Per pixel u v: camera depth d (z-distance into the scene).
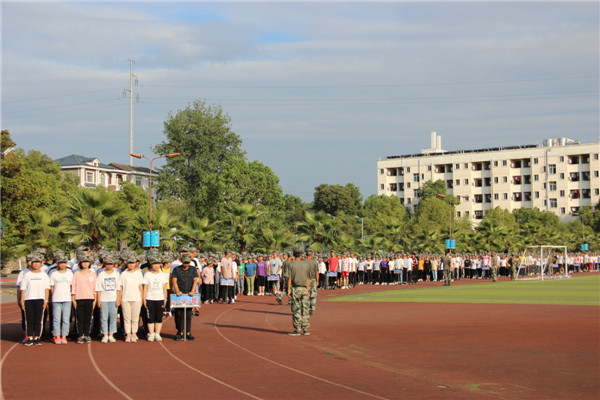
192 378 11.04
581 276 65.31
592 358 13.16
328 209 129.00
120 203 36.50
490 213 113.56
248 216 46.28
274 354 13.80
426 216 97.88
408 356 13.49
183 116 88.31
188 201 86.25
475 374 11.48
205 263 29.44
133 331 16.08
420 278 54.66
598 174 131.00
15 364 12.52
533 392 10.03
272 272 34.59
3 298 33.47
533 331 17.55
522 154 139.25
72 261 17.73
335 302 29.73
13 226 38.62
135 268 16.28
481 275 63.97
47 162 89.50
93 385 10.44
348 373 11.56
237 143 90.44
